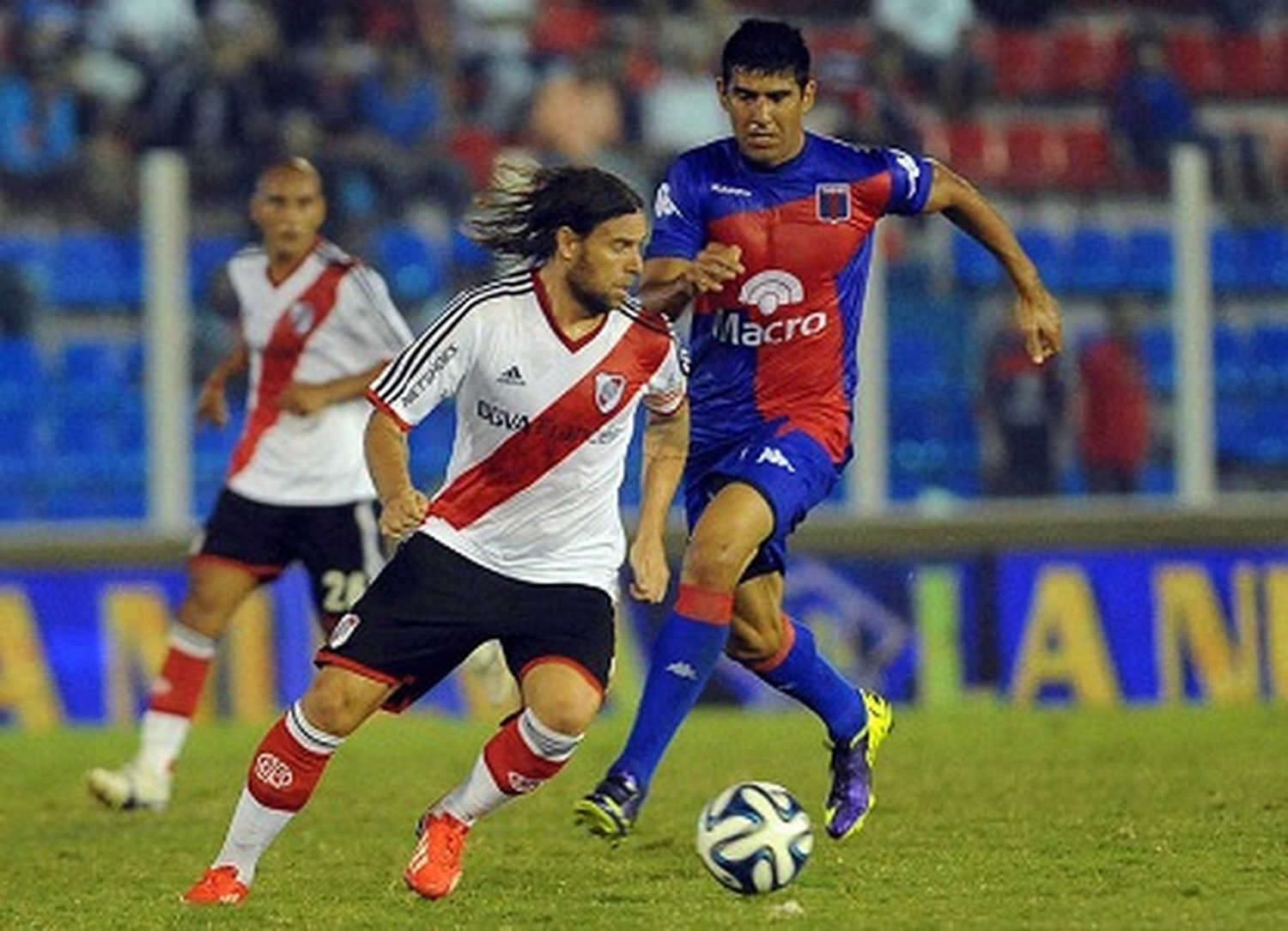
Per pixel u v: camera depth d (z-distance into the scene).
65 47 65.94
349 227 59.50
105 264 60.38
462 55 67.56
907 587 51.66
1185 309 52.06
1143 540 52.41
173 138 63.25
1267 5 71.88
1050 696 52.00
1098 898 23.59
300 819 32.66
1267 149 64.19
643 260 25.39
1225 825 29.38
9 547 50.06
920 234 55.81
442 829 23.39
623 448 23.08
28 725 49.75
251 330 34.66
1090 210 63.97
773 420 26.19
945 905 23.27
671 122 67.56
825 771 37.88
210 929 22.59
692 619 24.78
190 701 34.66
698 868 26.64
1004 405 55.53
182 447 50.16
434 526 22.98
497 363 22.41
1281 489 59.56
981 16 70.00
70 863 29.17
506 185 22.45
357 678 22.73
